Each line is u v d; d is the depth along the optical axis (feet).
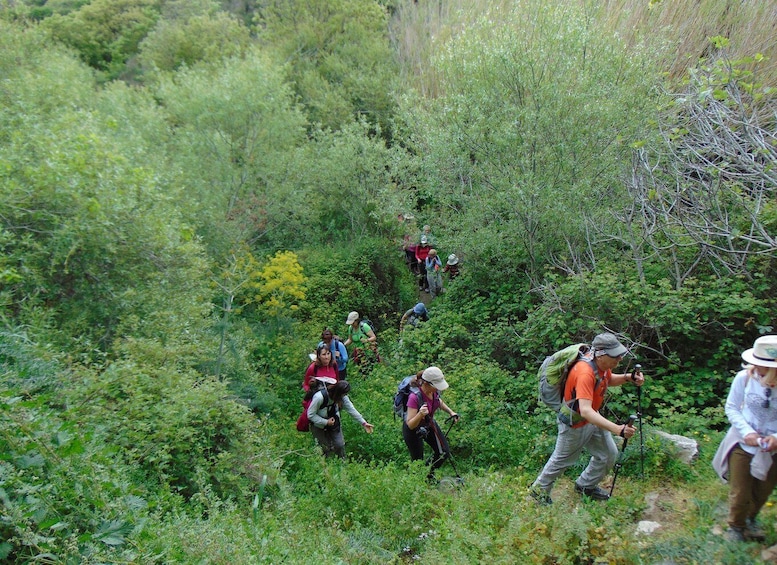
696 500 16.49
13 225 23.76
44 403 15.90
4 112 33.09
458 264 48.32
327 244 53.21
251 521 16.11
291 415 30.32
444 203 45.44
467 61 40.09
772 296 26.18
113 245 25.45
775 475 13.25
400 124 56.70
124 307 25.30
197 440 19.48
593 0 42.34
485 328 34.50
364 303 46.68
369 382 32.63
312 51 82.33
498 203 37.99
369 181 56.13
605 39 37.63
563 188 35.55
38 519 11.29
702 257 29.58
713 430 22.30
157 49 87.51
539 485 17.69
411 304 50.39
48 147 26.53
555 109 35.70
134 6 101.04
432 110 47.55
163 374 20.42
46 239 24.17
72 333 23.20
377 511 18.21
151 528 13.37
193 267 29.07
